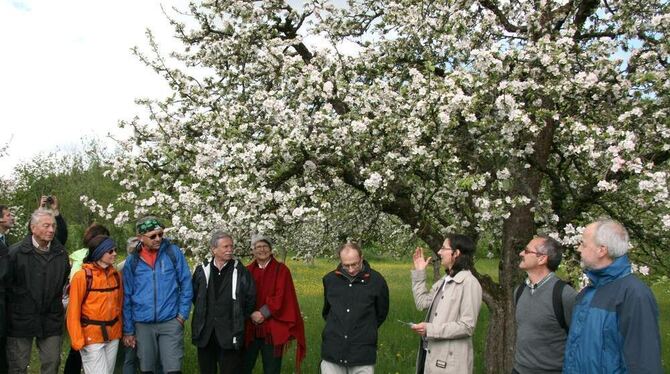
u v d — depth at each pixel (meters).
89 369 5.48
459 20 6.36
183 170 6.61
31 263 5.52
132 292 5.76
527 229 6.68
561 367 4.01
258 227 5.88
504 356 6.68
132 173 6.77
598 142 5.61
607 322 3.35
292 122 6.14
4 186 19.89
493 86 5.63
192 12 8.21
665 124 5.73
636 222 6.73
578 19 7.20
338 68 6.84
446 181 6.48
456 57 6.66
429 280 20.16
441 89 5.61
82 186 21.78
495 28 6.39
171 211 6.38
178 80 7.76
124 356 6.48
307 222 6.58
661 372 3.16
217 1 8.02
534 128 5.52
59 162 23.19
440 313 4.66
